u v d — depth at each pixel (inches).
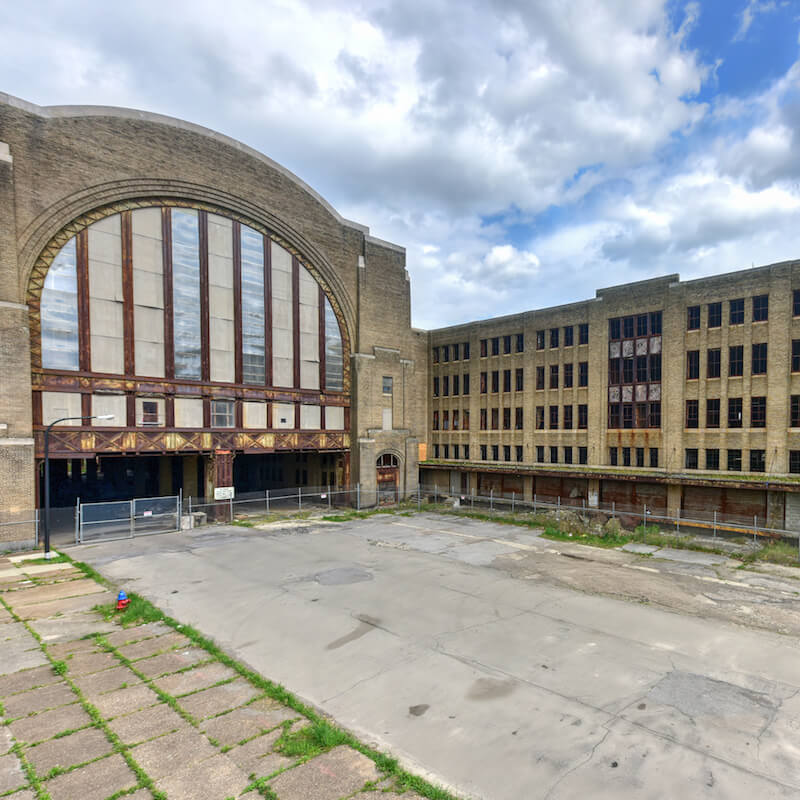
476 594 660.1
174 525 1123.3
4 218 861.8
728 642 512.4
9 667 437.7
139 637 508.1
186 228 1104.8
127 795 281.1
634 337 1275.8
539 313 1470.2
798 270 1023.0
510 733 349.7
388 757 315.9
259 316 1229.1
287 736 337.7
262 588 680.4
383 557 860.0
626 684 422.0
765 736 348.8
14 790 284.0
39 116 906.1
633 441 1268.5
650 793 290.7
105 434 994.1
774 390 1051.3
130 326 1023.0
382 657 470.0
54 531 1063.0
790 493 1013.2
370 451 1432.1
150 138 1039.6
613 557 872.3
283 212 1257.4
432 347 1770.4
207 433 1143.6
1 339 858.1
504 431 1552.7
